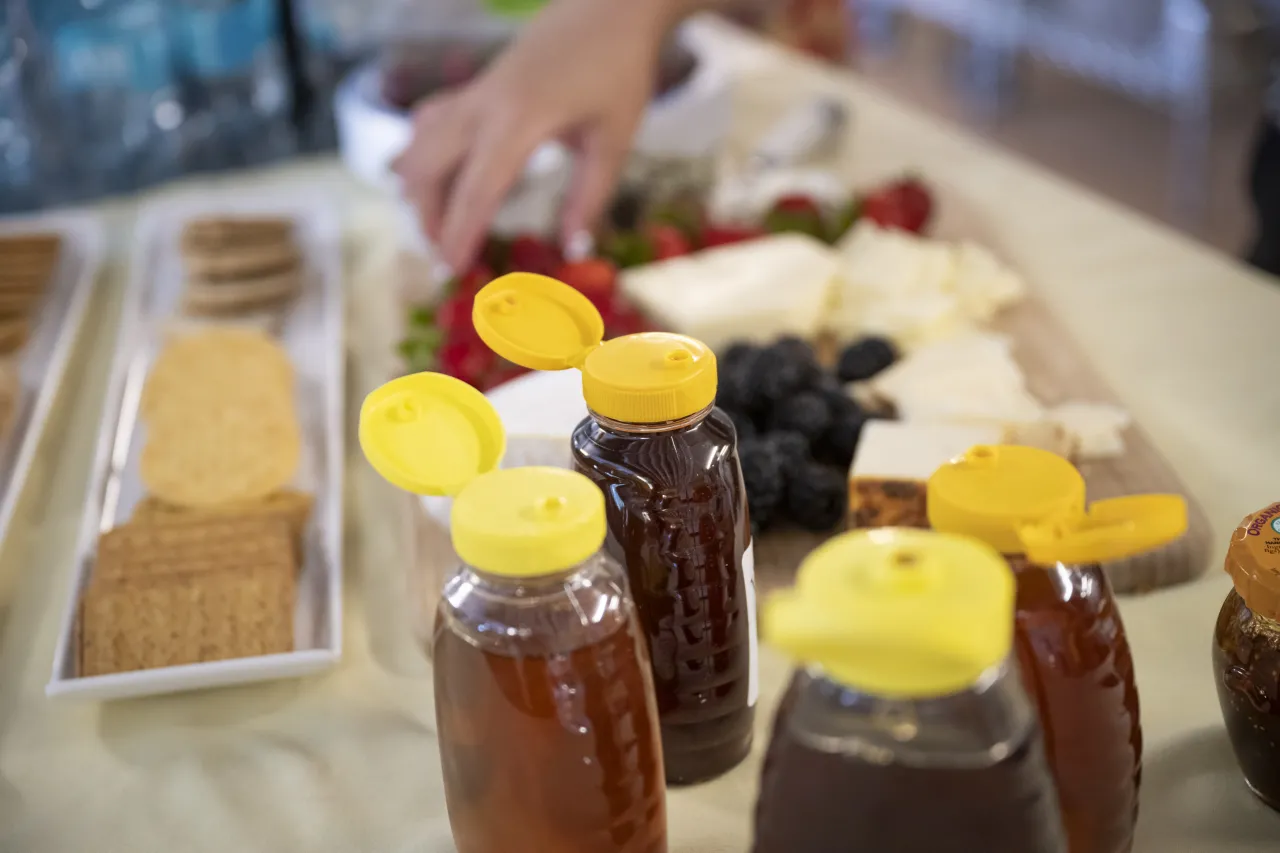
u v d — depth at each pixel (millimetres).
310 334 1218
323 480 966
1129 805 498
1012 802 374
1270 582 518
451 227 1178
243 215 1408
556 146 1352
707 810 606
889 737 364
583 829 472
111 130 1610
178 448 970
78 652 741
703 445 551
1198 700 678
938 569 352
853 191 1439
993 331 1150
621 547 553
